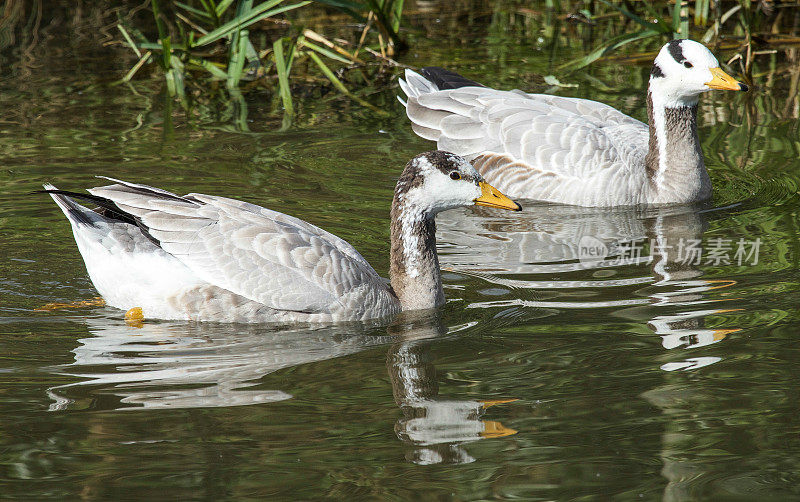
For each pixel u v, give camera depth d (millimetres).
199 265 11914
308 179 16891
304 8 26578
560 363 10758
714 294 12617
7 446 8961
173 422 9438
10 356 10852
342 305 12164
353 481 8469
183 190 16109
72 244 14156
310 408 9750
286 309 12016
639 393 10023
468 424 9438
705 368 10539
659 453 8883
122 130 18812
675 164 16641
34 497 8203
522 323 11945
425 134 18406
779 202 16062
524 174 17156
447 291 13117
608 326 11734
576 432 9273
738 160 17969
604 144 17031
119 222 12398
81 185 16141
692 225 15477
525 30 25672
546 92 20938
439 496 8258
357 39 24484
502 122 17656
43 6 26516
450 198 12586
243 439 9133
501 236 15219
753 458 8773
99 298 12617
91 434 9188
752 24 23156
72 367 10609
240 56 21484
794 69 22344
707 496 8234
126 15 25672
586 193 16688
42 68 22250
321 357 11055
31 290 12719
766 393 9922
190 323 11977
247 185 16484
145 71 22391
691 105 16594
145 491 8297
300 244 12234
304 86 21922
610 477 8516
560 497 8250
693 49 16406
